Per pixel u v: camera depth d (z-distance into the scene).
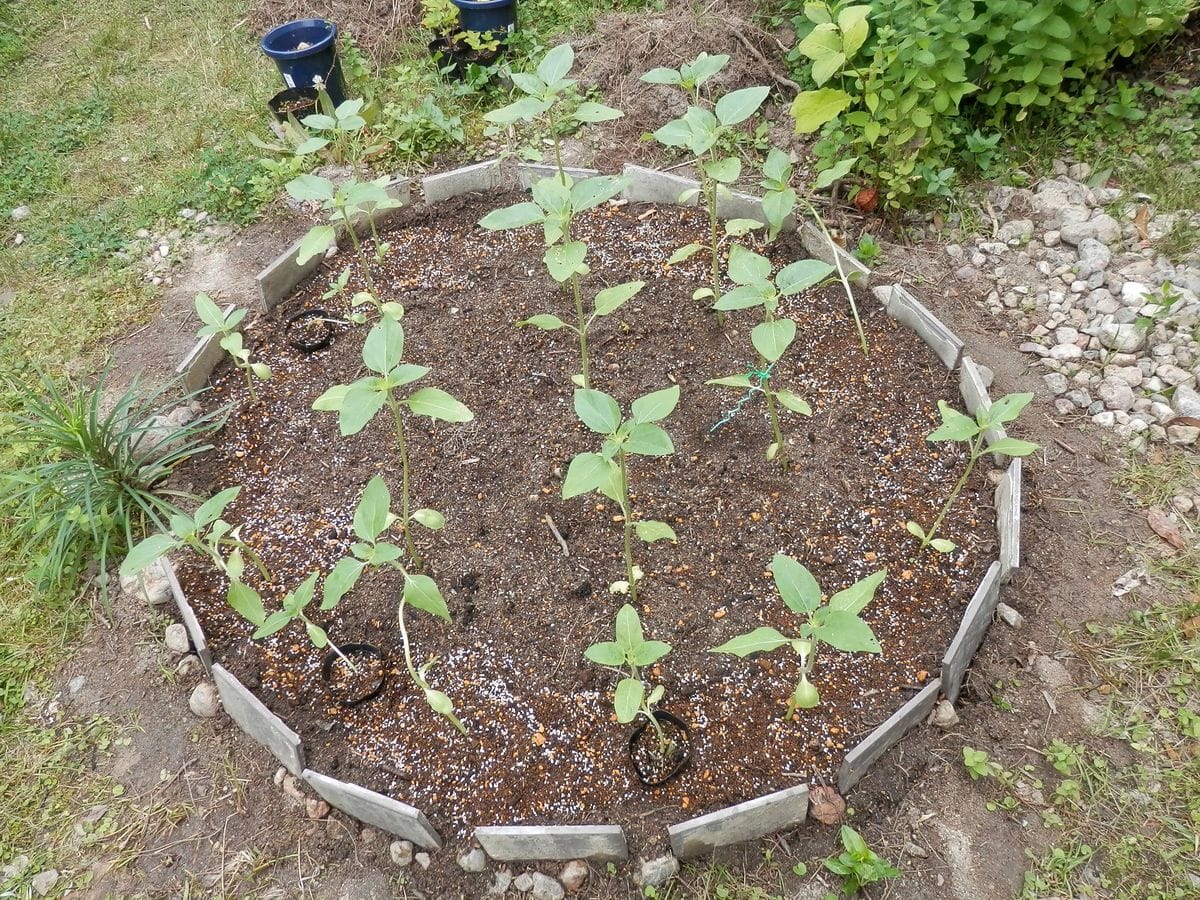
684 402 3.18
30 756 2.52
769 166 2.93
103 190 4.50
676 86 4.55
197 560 2.90
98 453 2.92
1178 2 3.96
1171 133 4.02
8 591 2.93
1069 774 2.28
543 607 2.64
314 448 3.20
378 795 2.20
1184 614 2.55
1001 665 2.51
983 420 2.41
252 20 5.61
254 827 2.34
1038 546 2.77
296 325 3.70
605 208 4.10
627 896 2.13
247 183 4.40
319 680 2.54
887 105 3.65
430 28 5.29
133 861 2.30
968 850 2.17
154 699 2.63
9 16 5.76
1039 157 4.05
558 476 2.98
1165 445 3.00
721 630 2.54
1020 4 3.69
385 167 4.49
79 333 3.78
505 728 2.39
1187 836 2.14
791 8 4.78
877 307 3.50
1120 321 3.34
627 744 2.32
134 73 5.31
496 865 2.20
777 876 2.15
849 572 2.66
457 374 3.37
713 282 3.60
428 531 2.87
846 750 2.29
